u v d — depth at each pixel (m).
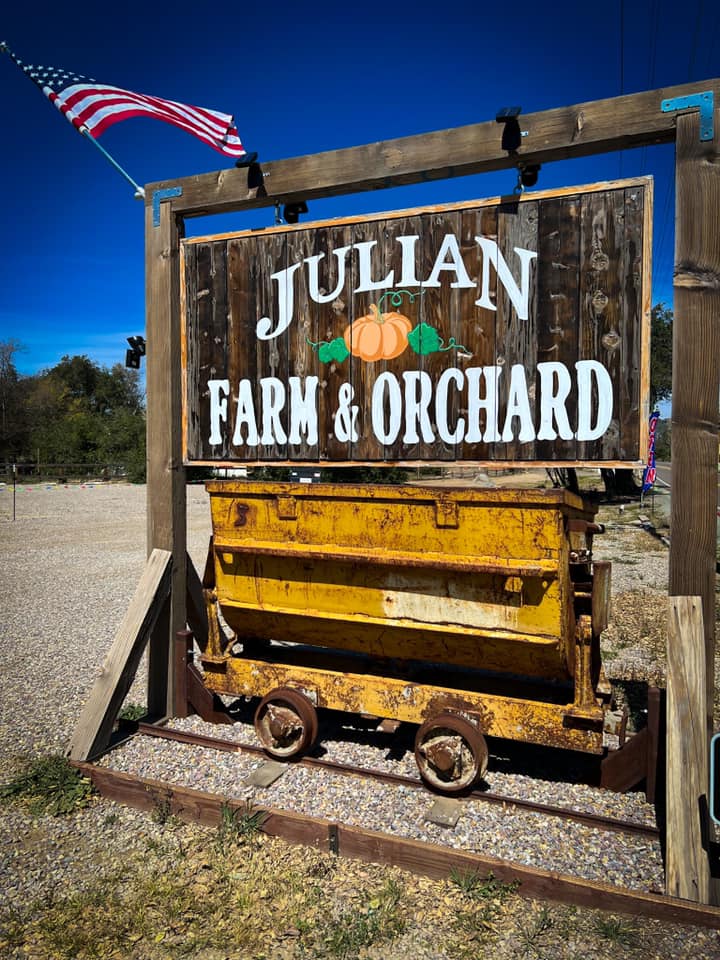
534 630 4.22
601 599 4.52
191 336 5.64
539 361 4.51
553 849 3.80
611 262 4.31
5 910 3.41
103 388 86.75
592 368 4.38
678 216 3.95
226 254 5.49
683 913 3.21
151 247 5.70
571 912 3.32
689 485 3.90
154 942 3.18
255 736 5.41
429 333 4.82
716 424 3.86
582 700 4.19
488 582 4.29
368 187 5.09
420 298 4.84
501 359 4.62
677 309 3.94
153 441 5.71
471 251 4.69
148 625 5.42
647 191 4.21
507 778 4.71
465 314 4.71
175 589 5.73
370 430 5.01
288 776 4.71
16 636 8.60
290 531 4.88
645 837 3.89
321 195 5.27
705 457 3.88
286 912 3.35
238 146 6.17
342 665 5.62
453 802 4.28
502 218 4.60
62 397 82.94
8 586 11.77
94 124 5.61
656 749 4.28
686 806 3.51
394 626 4.62
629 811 4.21
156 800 4.35
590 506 4.70
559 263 4.44
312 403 5.21
